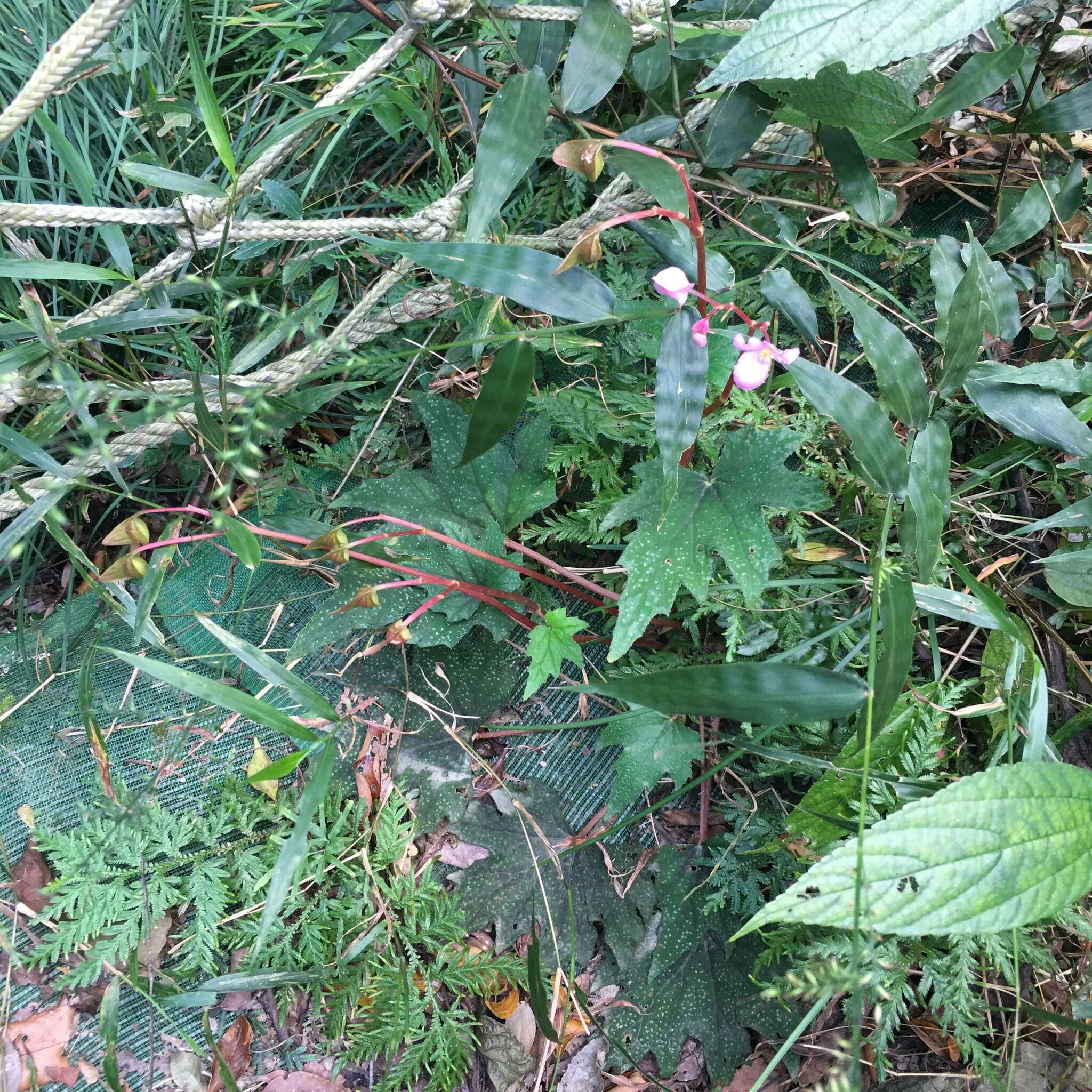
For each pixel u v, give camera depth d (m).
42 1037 0.62
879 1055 0.54
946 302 0.60
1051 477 0.66
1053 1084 0.58
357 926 0.63
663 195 0.50
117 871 0.62
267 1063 0.62
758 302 0.72
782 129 0.69
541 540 0.69
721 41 0.60
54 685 0.71
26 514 0.56
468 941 0.64
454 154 0.77
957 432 0.70
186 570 0.74
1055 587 0.63
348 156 0.80
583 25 0.55
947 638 0.67
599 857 0.65
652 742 0.63
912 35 0.48
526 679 0.70
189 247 0.59
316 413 0.78
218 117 0.52
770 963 0.60
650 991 0.63
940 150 0.77
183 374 0.66
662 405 0.50
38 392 0.61
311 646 0.65
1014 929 0.52
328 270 0.78
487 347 0.72
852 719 0.62
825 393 0.50
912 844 0.44
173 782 0.68
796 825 0.58
